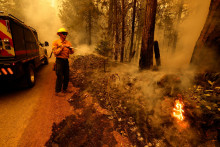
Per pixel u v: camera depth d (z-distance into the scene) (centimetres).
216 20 306
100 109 299
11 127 237
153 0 409
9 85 436
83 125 247
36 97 358
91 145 204
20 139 211
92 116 275
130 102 314
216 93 243
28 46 434
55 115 277
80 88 420
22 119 261
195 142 199
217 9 303
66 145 203
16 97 355
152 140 213
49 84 463
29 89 414
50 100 342
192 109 231
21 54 368
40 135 221
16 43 341
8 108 299
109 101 329
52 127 241
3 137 214
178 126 225
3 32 311
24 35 404
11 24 320
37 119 262
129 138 219
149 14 425
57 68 350
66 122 255
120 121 258
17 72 339
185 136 209
